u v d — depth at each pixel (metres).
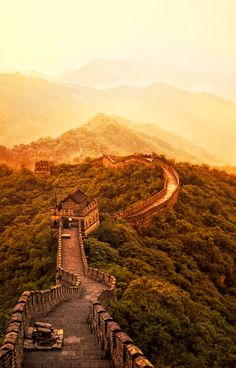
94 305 30.64
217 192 138.75
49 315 34.69
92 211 78.75
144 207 99.12
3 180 158.00
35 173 166.88
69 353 26.08
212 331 50.44
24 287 58.59
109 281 47.97
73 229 74.56
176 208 110.69
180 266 78.00
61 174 162.62
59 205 80.56
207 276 80.50
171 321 43.00
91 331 30.39
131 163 143.62
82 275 53.22
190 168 157.38
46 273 61.91
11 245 82.38
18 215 124.00
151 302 44.62
